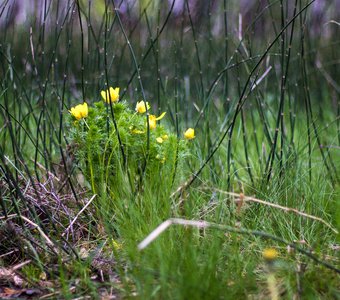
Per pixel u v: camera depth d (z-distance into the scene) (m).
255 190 1.92
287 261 1.64
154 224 1.68
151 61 2.91
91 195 1.90
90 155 1.82
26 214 1.83
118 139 1.80
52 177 1.97
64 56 2.99
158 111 2.14
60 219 1.86
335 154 2.25
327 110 2.85
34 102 2.58
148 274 1.47
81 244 1.75
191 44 3.01
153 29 3.10
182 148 1.89
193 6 3.00
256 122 2.72
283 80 1.95
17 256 1.71
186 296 1.41
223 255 1.61
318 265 1.61
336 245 1.73
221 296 1.44
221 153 2.27
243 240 1.70
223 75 2.40
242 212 1.88
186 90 2.66
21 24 3.02
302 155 2.10
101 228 1.80
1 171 1.88
